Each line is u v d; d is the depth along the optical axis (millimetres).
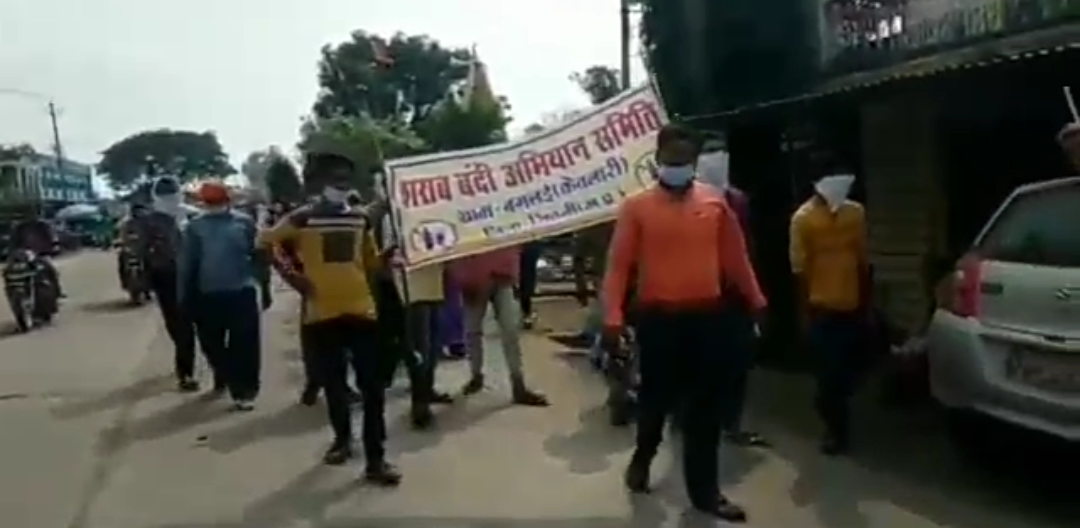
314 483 7305
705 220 6207
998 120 9828
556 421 9031
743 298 6398
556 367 11641
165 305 10898
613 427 8758
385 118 58781
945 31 10406
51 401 10359
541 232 9320
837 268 7555
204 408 9922
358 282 7348
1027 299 6480
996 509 6461
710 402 6336
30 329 16859
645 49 14555
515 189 9344
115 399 10430
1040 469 7234
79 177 81125
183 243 9891
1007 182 9883
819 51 12234
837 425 7680
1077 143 6816
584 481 7211
